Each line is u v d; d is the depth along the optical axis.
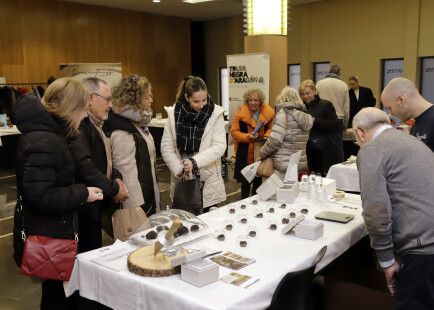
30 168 1.81
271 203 2.65
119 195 2.32
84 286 1.83
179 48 11.41
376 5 8.57
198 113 2.85
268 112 4.36
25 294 3.06
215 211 2.47
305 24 9.75
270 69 4.32
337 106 5.70
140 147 2.56
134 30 10.40
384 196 1.77
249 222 2.28
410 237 1.75
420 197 1.74
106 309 1.86
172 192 3.00
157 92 11.05
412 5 8.05
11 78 8.52
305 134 3.54
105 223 2.57
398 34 8.33
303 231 2.04
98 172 2.23
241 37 11.20
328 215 2.38
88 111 2.32
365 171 1.81
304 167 3.58
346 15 9.05
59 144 1.87
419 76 8.26
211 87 12.23
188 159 2.77
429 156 1.79
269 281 1.59
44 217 1.92
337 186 3.96
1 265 3.58
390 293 2.00
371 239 1.85
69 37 9.28
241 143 4.46
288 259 1.80
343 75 9.25
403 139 1.81
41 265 1.81
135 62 10.50
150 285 1.57
